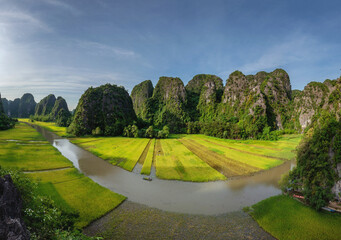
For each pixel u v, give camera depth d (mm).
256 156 64375
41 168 45531
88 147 78250
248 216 27984
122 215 27375
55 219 17344
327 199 28328
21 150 62219
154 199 32656
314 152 30344
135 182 40188
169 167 50188
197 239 22656
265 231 24531
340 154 27953
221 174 45469
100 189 35188
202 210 29391
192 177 43156
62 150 71750
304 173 31281
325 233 23516
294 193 33750
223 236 23359
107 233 23172
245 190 37062
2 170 18828
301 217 26750
